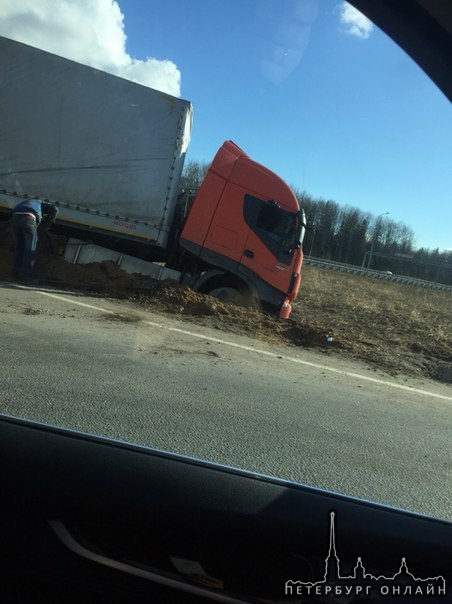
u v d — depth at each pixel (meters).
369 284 27.75
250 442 4.23
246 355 7.48
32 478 2.22
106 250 10.81
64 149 10.30
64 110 10.25
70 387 4.96
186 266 11.05
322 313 15.15
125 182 10.55
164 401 4.96
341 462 4.06
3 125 10.05
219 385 5.78
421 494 3.59
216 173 10.34
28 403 4.40
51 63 10.13
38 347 6.22
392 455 4.37
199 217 10.30
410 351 9.85
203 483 2.33
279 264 10.45
